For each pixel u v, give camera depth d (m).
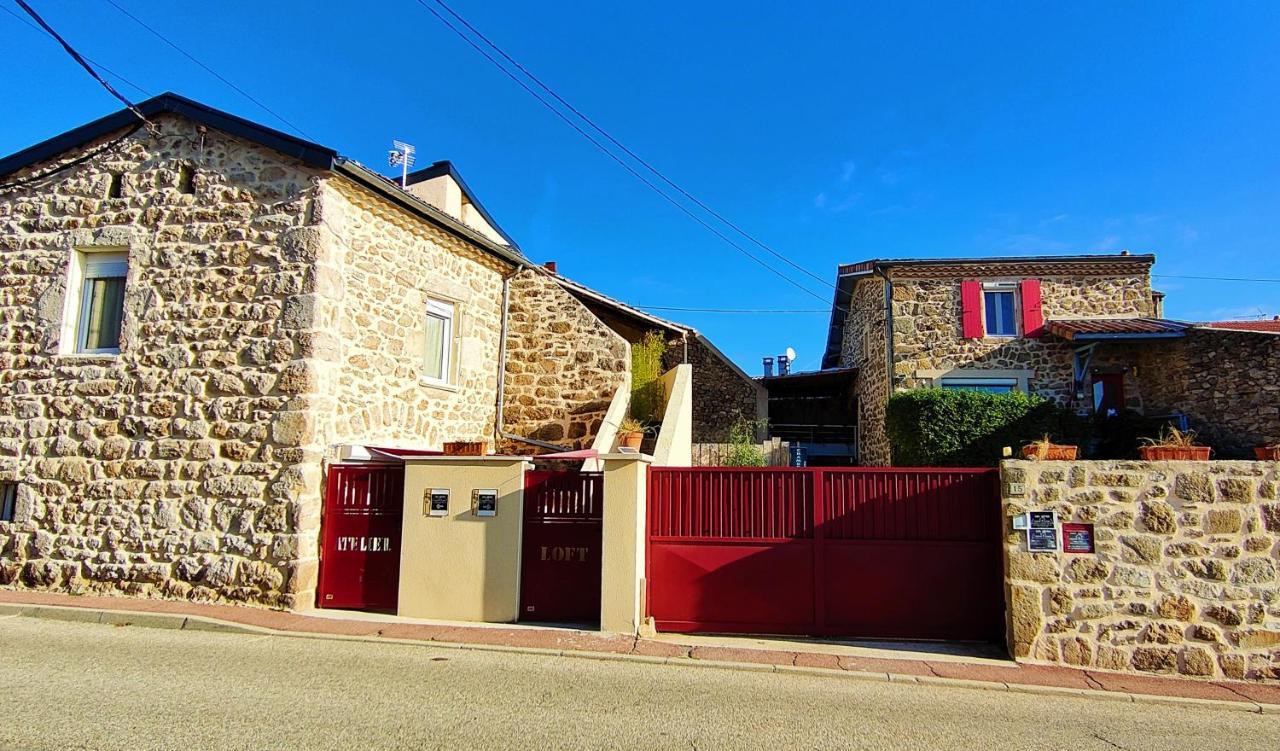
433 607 7.40
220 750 4.03
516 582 7.32
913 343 15.60
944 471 7.12
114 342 8.67
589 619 7.31
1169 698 5.54
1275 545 6.04
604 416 11.58
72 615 7.25
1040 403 13.38
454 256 10.77
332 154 7.97
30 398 8.48
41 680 5.25
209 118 8.49
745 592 7.19
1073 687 5.71
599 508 7.41
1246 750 4.58
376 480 7.87
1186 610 6.09
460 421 10.78
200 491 7.85
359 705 4.89
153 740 4.15
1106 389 14.87
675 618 7.22
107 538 7.98
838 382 19.52
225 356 8.05
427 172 13.54
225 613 7.25
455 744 4.25
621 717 4.84
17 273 8.86
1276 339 12.09
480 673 5.76
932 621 6.95
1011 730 4.84
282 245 8.14
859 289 18.31
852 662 6.25
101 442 8.19
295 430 7.71
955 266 15.57
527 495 7.55
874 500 7.18
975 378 15.31
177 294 8.33
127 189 8.73
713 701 5.26
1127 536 6.28
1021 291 15.54
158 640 6.54
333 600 7.73
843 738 4.60
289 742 4.18
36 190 9.02
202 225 8.42
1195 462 6.27
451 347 10.81
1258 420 12.22
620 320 14.42
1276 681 5.87
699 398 18.23
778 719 4.92
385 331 9.18
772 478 7.32
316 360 7.85
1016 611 6.36
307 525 7.65
